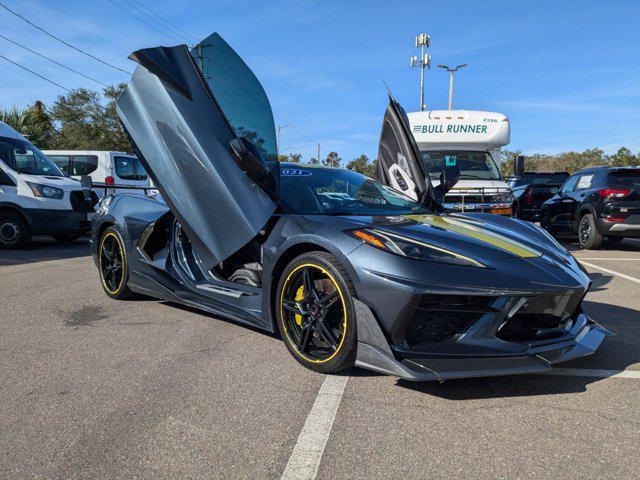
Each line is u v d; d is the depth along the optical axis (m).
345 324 2.49
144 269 4.01
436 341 2.45
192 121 3.21
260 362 2.81
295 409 2.22
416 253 2.44
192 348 3.05
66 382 2.53
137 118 3.48
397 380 2.56
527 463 1.79
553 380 2.57
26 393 2.40
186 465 1.78
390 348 2.35
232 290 3.36
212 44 3.15
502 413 2.19
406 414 2.18
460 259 2.46
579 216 8.66
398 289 2.32
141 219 4.06
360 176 3.93
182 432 2.02
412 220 3.03
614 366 2.78
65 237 9.55
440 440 1.96
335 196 3.42
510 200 7.66
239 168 3.05
